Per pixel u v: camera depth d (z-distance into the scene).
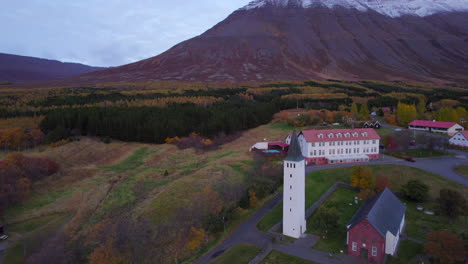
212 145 143.12
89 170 116.94
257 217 79.06
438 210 76.00
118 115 161.62
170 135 151.38
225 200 82.62
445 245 56.22
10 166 99.81
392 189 92.12
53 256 64.62
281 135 151.75
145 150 141.38
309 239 68.69
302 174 69.19
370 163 111.00
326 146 113.25
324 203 84.75
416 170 102.44
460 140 129.12
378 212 64.81
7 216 85.06
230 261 61.75
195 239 66.88
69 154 130.25
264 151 125.50
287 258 61.94
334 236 69.50
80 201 92.81
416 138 131.50
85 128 156.88
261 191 87.88
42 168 109.25
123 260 64.00
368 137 115.88
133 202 88.88
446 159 114.00
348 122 160.12
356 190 91.62
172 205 81.94
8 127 146.50
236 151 131.75
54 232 75.62
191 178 99.00
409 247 63.81
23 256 68.25
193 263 62.44
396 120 178.00
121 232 69.38
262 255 62.91
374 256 59.81
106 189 99.12
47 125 152.62
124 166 123.62
